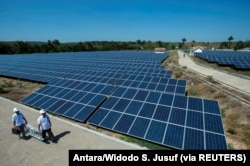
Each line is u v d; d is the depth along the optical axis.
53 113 16.55
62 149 11.20
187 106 14.07
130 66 40.97
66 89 19.97
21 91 25.30
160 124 12.58
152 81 24.58
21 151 11.00
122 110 14.62
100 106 15.75
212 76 33.84
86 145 11.59
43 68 37.75
